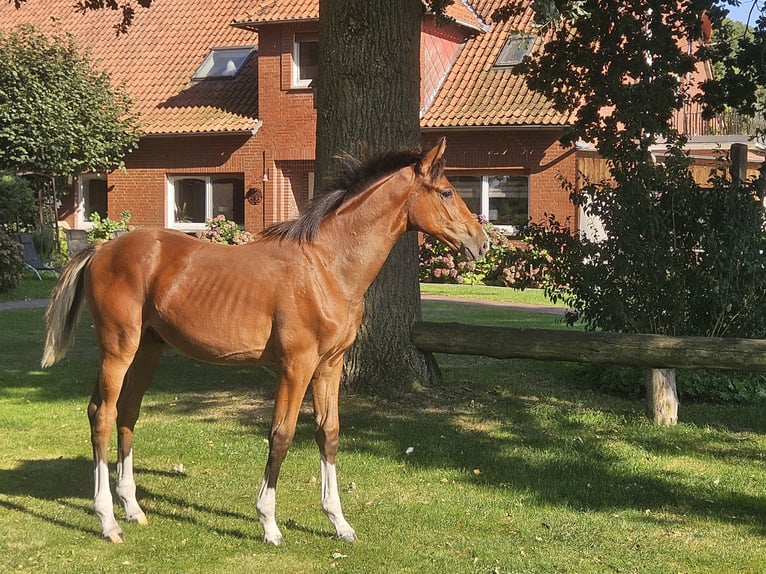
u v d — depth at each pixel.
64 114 23.02
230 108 24.81
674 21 9.86
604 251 9.34
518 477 7.01
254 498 6.46
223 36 26.77
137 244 5.70
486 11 24.84
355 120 9.07
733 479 7.05
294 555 5.45
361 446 7.75
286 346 5.40
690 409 9.26
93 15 28.55
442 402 9.17
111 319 5.60
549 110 21.27
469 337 9.05
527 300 18.28
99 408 5.68
